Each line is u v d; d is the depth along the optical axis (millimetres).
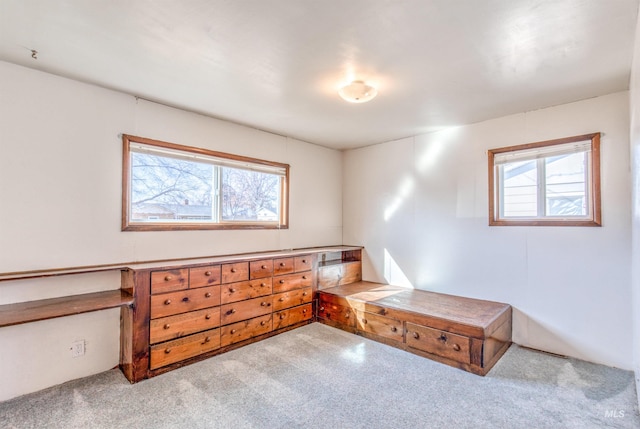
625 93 2623
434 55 2104
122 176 2715
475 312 2883
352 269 4391
